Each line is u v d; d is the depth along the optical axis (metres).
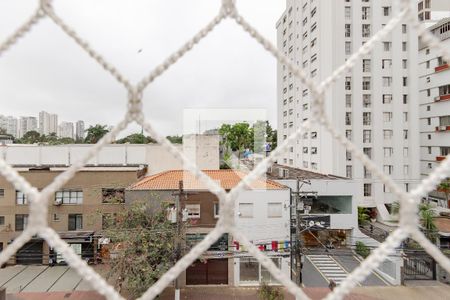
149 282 8.83
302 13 25.05
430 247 1.14
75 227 13.47
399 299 10.48
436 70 22.97
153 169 17.50
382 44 21.19
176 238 9.17
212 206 10.94
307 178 16.75
